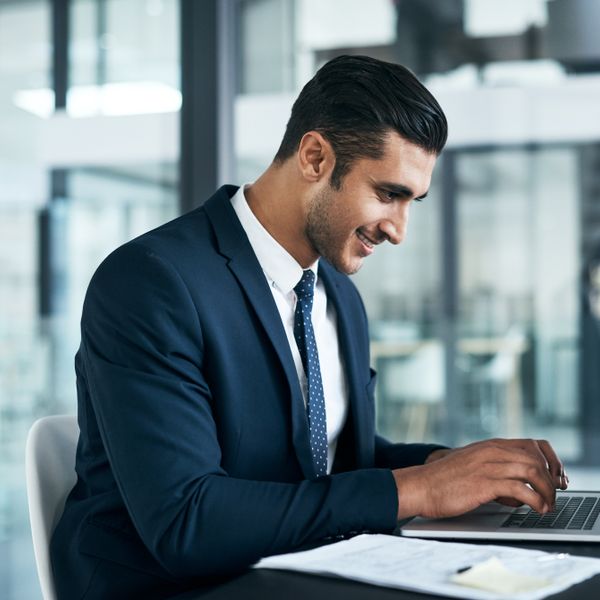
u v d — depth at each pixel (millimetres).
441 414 3055
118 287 1212
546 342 3010
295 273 1376
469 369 3033
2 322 2998
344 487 1122
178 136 2895
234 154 2949
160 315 1197
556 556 980
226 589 889
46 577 1266
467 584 870
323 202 1275
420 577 901
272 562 960
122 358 1179
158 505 1091
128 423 1135
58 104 2967
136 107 2918
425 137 1232
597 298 2957
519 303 3002
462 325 3025
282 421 1298
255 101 2951
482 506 1297
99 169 2943
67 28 2963
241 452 1262
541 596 840
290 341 1384
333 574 926
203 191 2873
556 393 3018
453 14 2969
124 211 2928
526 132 2967
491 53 2965
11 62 2998
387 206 1260
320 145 1272
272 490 1115
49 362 2980
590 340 2986
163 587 1191
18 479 3016
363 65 1259
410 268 3037
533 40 2947
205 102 2871
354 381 1488
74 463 1374
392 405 3074
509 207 2984
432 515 1119
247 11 2965
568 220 2963
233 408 1253
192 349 1220
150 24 2914
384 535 1074
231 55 2947
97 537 1220
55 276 2971
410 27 2959
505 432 3043
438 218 3016
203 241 1316
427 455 1520
